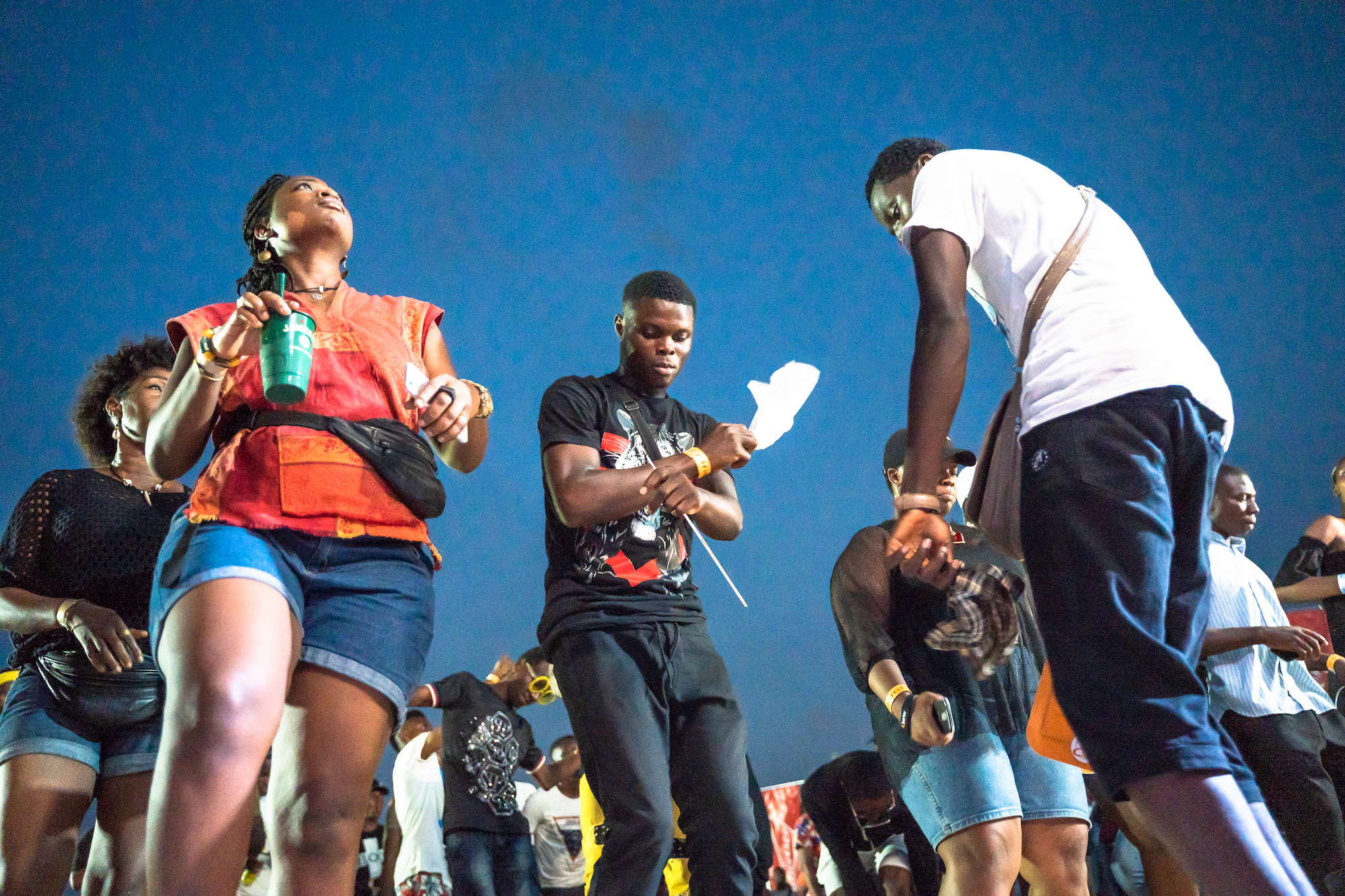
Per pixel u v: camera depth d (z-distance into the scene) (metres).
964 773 2.49
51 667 2.44
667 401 3.03
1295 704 3.37
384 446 1.81
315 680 1.70
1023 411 1.58
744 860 2.51
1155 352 1.51
